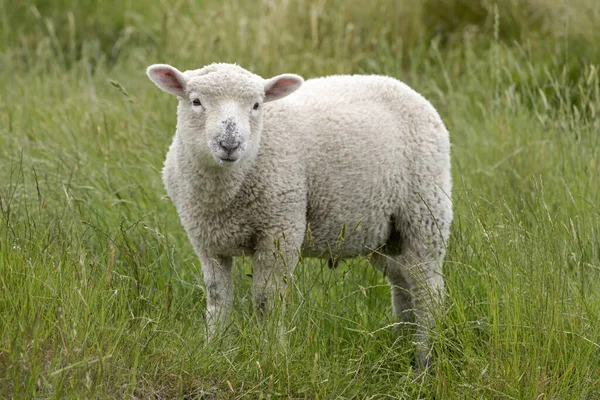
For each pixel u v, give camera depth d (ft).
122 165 69.46
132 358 44.91
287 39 97.86
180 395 44.29
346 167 51.19
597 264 56.13
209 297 51.42
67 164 67.82
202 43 96.84
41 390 41.91
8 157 69.51
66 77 96.32
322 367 48.29
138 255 53.47
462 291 52.85
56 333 44.09
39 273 47.37
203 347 47.62
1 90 93.91
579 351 47.62
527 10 100.07
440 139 54.34
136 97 88.28
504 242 51.85
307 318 49.85
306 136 50.65
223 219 49.62
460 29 101.40
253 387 44.68
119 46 108.58
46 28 112.37
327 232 51.98
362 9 102.27
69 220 59.26
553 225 52.21
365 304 56.59
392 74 94.99
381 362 49.73
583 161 69.51
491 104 83.10
